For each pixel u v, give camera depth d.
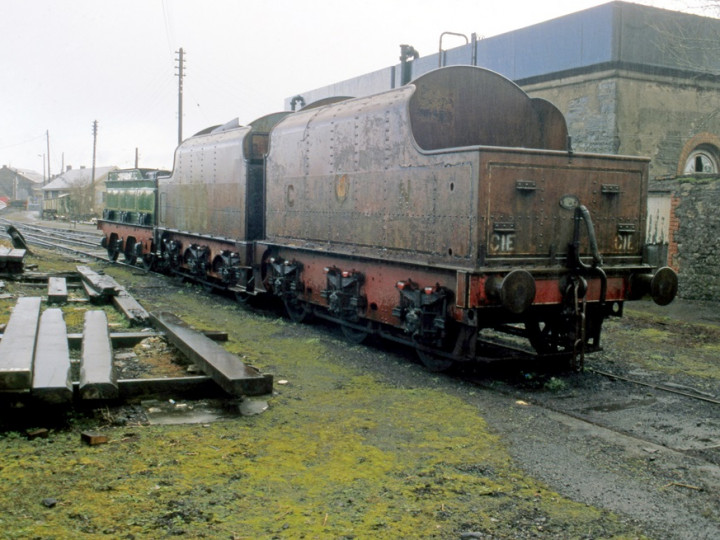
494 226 6.54
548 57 16.25
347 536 3.45
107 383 4.98
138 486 3.96
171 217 15.96
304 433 5.07
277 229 10.89
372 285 8.34
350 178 8.73
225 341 8.62
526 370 7.37
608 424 5.57
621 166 7.41
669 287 7.42
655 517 3.80
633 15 14.71
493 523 3.66
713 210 12.57
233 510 3.70
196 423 5.23
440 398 6.17
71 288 12.94
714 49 14.99
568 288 6.93
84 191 60.88
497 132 8.30
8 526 3.40
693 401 6.34
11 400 4.74
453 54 19.56
